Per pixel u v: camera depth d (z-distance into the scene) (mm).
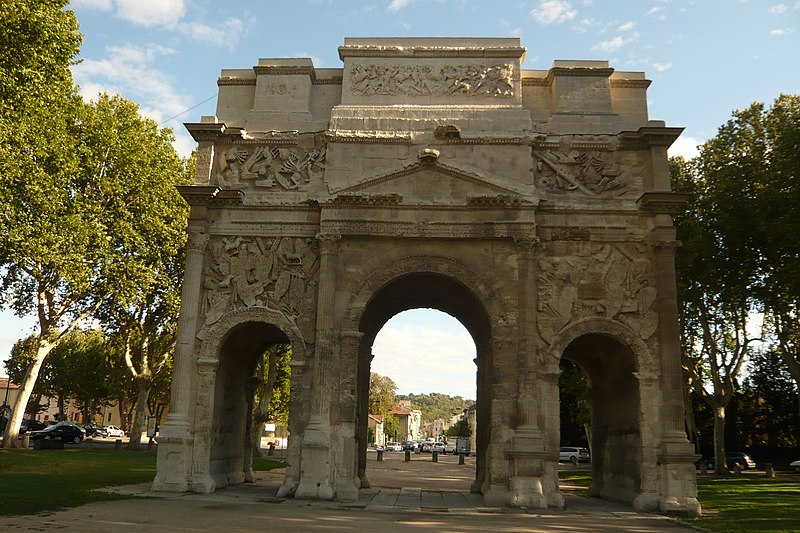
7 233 39000
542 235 34312
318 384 32250
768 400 81875
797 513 28609
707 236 46062
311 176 35375
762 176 43812
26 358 99688
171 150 54438
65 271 43219
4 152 33531
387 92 36406
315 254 34562
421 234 33812
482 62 36594
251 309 33969
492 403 32438
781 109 46125
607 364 37469
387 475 52281
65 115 42562
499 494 31281
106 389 99625
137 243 49750
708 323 56812
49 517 21375
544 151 35375
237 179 35688
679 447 30906
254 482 39312
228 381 36562
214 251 34812
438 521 24969
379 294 35562
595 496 37812
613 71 36531
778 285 43844
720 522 26812
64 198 43812
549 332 33188
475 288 33562
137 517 22422
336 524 22859
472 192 34188
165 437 31969
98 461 45625
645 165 35156
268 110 36719
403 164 34562
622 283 33750
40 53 32438
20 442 55375
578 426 89500
